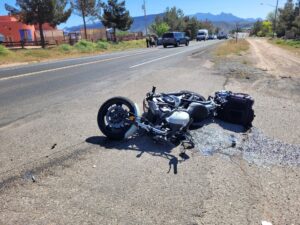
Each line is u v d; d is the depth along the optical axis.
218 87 10.27
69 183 3.99
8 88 10.37
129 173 4.25
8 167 4.44
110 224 3.22
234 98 6.17
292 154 4.96
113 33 59.16
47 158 4.72
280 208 3.52
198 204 3.55
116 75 13.15
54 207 3.50
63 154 4.86
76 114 7.02
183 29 98.50
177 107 5.45
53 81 11.70
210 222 3.26
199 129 5.94
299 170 4.43
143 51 32.22
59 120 6.59
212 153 4.93
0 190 3.84
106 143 5.29
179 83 10.96
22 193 3.77
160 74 13.28
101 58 22.89
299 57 22.19
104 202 3.59
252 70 14.68
